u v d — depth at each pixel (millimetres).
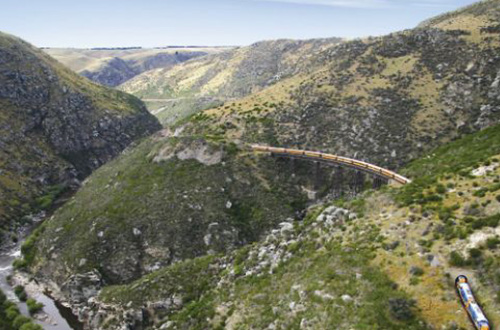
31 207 179250
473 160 81438
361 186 134250
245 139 167000
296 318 53750
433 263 50469
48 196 193000
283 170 148000
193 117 198500
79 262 114500
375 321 45906
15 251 143125
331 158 141000
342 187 141500
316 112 175000
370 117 163625
